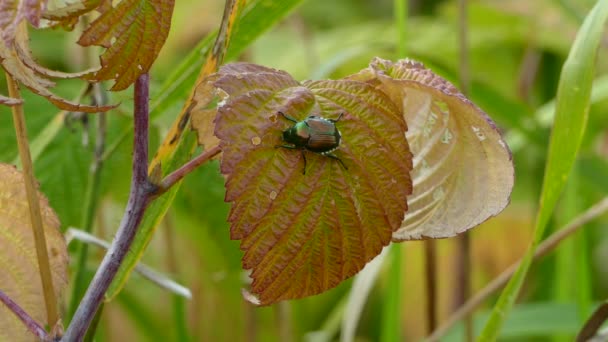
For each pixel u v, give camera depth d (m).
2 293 0.38
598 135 0.96
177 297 0.58
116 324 0.85
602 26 0.41
